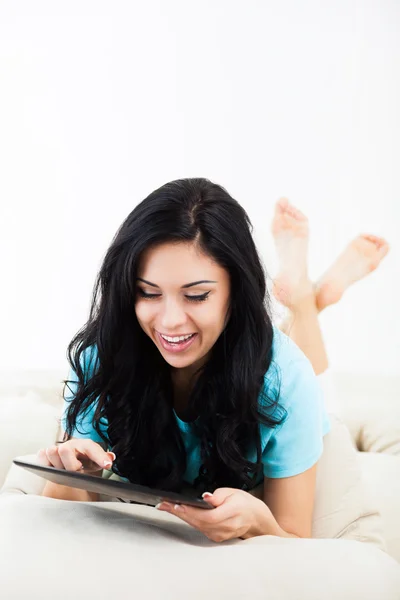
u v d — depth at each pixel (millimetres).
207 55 2289
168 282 905
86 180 2275
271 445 1083
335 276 1944
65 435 1194
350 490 1179
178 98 2289
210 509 830
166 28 2287
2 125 2271
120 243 935
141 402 1085
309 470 1088
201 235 907
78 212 2268
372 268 1945
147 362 1073
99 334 1040
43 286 2227
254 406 1032
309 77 2287
